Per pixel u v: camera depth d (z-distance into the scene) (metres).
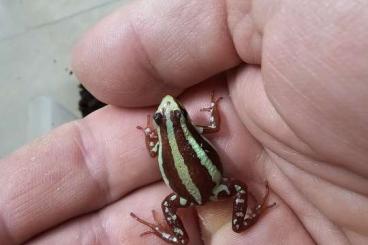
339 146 0.05
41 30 0.10
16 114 0.10
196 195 0.07
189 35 0.06
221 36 0.06
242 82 0.06
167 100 0.07
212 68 0.06
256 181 0.07
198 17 0.06
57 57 0.10
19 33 0.10
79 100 0.10
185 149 0.07
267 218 0.07
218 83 0.07
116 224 0.07
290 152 0.06
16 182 0.07
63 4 0.10
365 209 0.05
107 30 0.06
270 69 0.05
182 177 0.07
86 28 0.10
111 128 0.07
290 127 0.05
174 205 0.07
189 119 0.07
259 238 0.07
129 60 0.06
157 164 0.07
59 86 0.10
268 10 0.05
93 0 0.10
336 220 0.06
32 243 0.07
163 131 0.07
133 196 0.07
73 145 0.07
